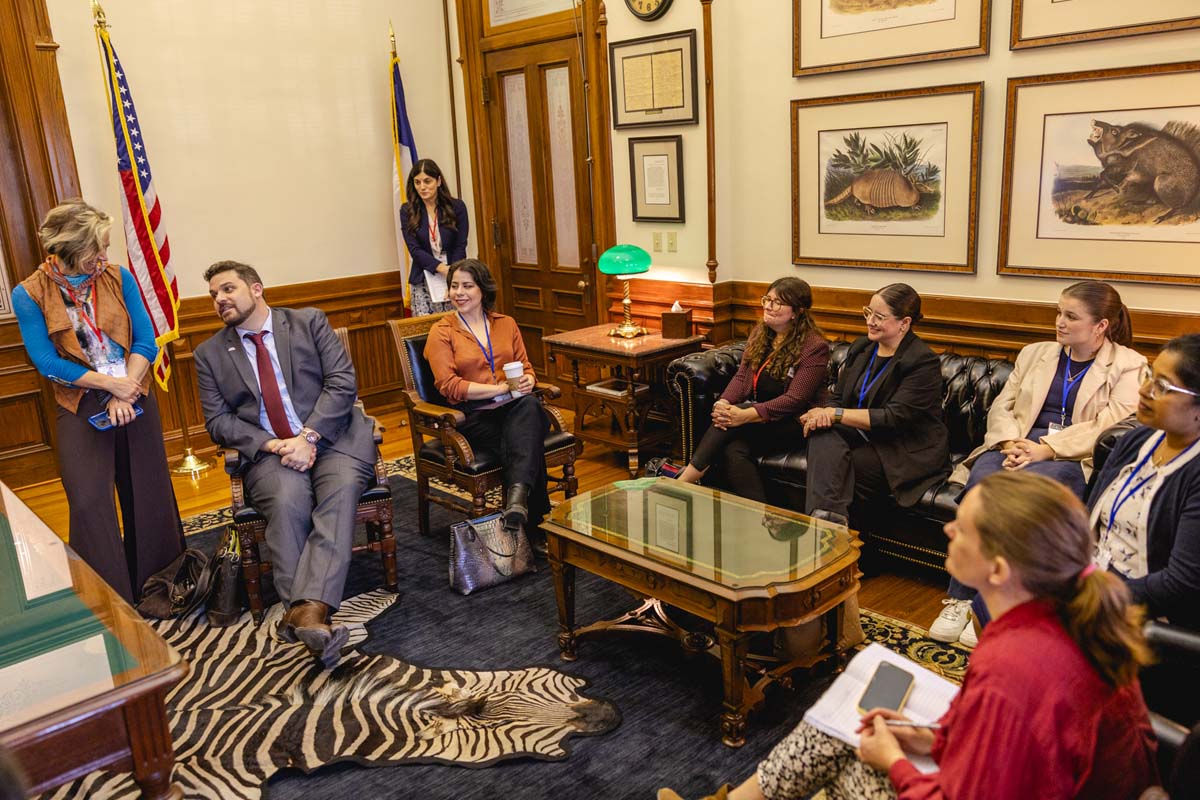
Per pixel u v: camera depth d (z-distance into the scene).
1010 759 1.21
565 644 2.82
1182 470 2.04
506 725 2.47
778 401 3.48
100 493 3.20
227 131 5.08
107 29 4.37
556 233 5.59
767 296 3.55
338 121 5.52
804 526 2.65
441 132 6.00
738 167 4.50
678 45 4.43
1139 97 3.19
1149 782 1.29
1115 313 2.88
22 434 4.75
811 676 2.65
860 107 3.95
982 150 3.63
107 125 4.66
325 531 2.97
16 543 2.27
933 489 3.17
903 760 1.42
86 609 1.86
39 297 3.11
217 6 4.95
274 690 2.71
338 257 5.65
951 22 3.60
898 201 3.92
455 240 5.30
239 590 3.25
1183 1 3.03
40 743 1.46
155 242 4.58
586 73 4.99
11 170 4.46
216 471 4.94
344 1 5.42
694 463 3.58
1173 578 1.97
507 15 5.46
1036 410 3.03
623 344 4.47
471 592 3.30
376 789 2.23
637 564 2.48
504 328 3.81
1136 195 3.26
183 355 5.05
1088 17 3.25
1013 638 1.26
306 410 3.29
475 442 3.63
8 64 4.29
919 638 2.86
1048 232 3.52
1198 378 1.97
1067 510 1.25
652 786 2.20
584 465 4.74
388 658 2.87
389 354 6.02
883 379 3.30
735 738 2.34
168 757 1.60
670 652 2.84
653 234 4.88
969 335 3.82
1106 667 1.22
